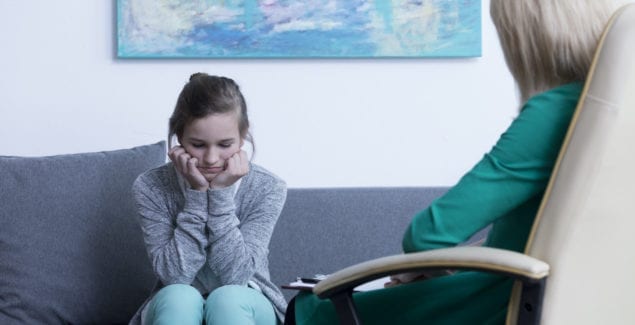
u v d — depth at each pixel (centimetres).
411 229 145
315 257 231
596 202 127
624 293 136
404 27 252
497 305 142
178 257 186
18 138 248
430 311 147
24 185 221
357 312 150
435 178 256
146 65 250
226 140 188
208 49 249
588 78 129
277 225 232
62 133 248
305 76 254
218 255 187
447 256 131
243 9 250
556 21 139
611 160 127
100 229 222
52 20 248
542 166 136
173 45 248
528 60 143
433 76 256
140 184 199
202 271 195
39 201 220
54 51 248
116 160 228
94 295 218
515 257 126
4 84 247
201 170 190
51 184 222
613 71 127
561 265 127
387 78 255
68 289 216
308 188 241
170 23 248
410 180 255
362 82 255
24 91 248
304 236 232
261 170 204
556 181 129
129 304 221
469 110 257
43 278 215
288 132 253
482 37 257
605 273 132
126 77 250
